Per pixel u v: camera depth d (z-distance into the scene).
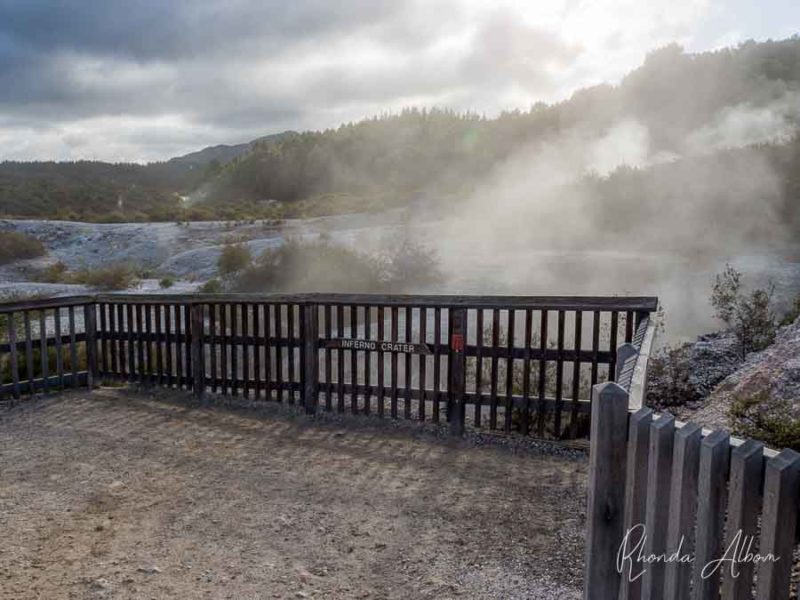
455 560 3.82
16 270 26.45
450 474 5.23
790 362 6.23
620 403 2.35
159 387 7.99
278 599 3.42
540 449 5.79
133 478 5.18
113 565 3.78
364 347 6.63
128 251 29.50
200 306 7.51
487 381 7.89
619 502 2.39
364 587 3.54
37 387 7.84
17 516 4.47
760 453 1.92
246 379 7.36
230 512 4.53
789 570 1.84
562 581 3.55
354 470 5.33
